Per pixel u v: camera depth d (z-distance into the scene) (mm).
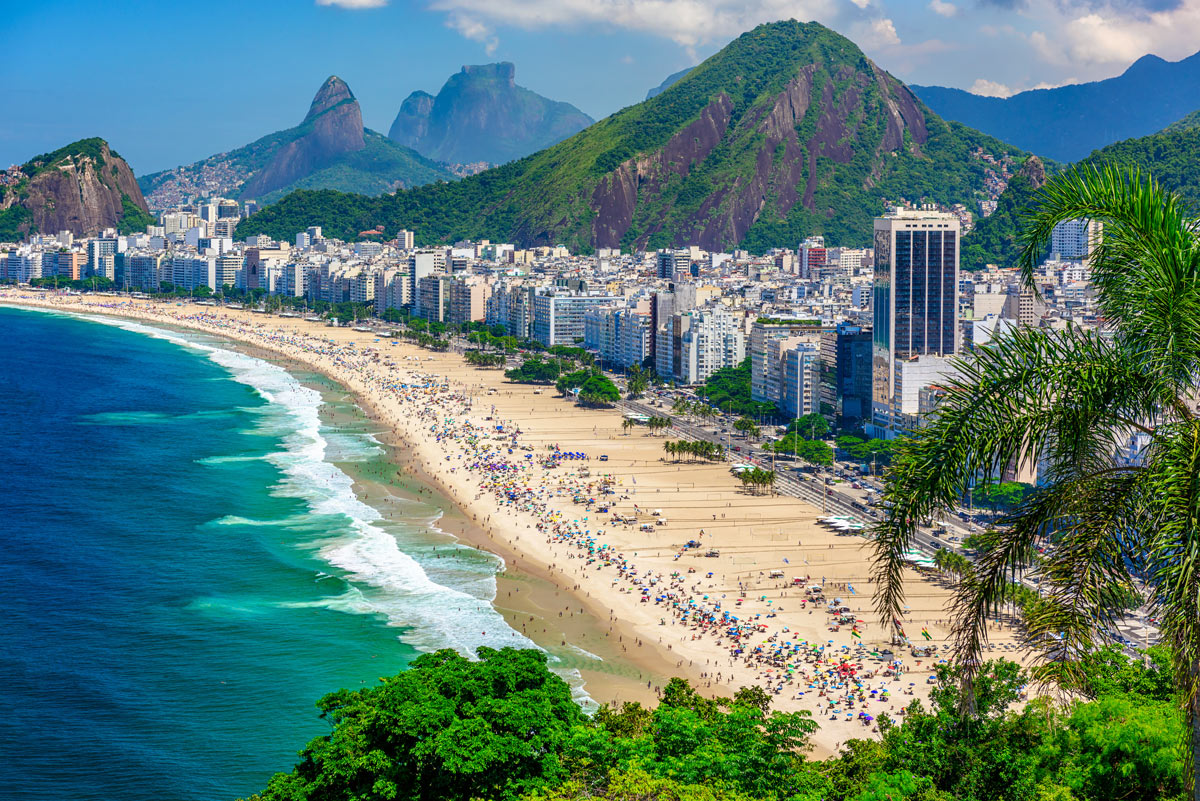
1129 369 52125
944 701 104688
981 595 56438
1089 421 52875
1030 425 52969
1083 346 53594
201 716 185500
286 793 113688
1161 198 51719
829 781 105375
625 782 93562
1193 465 47344
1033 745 96625
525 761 112938
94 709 186750
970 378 55188
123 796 160125
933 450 54062
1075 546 53750
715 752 102812
